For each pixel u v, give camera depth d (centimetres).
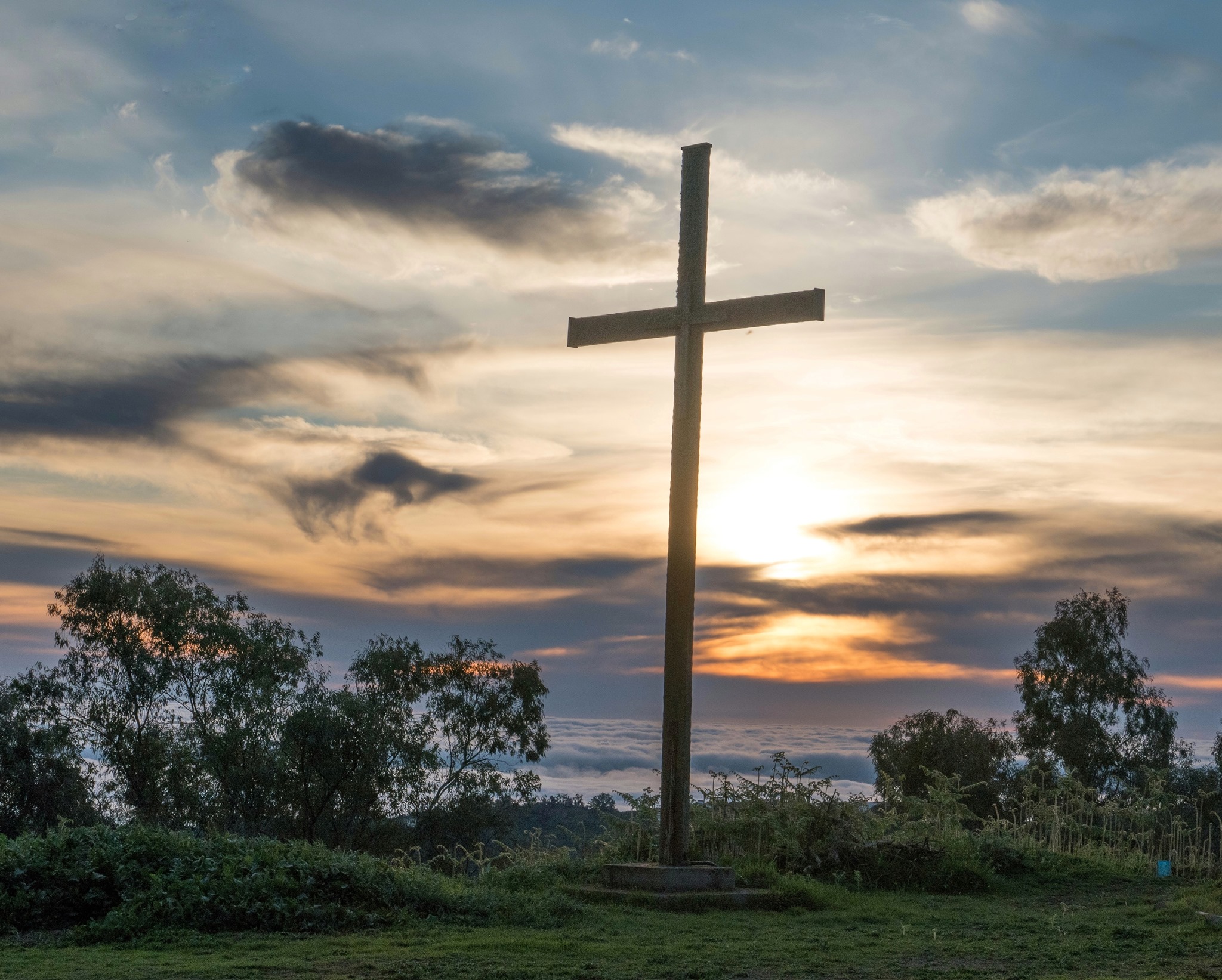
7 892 945
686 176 1337
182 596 4228
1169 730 4653
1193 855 1577
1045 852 1583
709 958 837
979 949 895
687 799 1223
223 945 849
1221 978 732
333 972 739
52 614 4212
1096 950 892
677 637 1248
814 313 1243
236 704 4053
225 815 3947
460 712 4297
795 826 1400
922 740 4572
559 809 3769
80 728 4119
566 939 912
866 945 912
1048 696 4781
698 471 1285
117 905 953
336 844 4056
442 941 875
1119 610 4816
